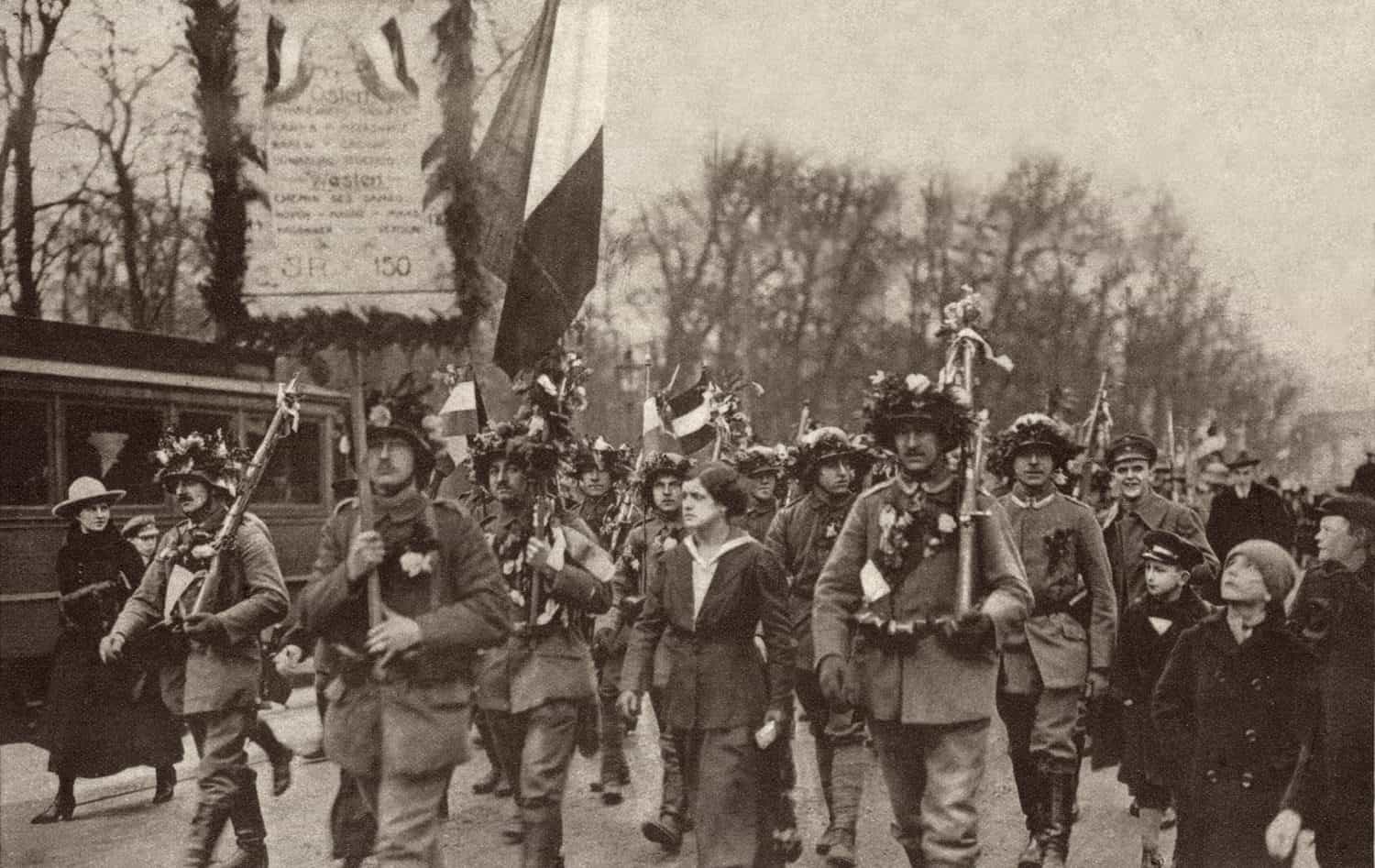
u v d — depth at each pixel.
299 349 8.22
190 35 9.00
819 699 5.84
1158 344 12.72
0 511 9.49
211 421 11.06
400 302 7.84
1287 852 4.18
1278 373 12.30
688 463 6.71
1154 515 6.96
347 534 4.48
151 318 14.49
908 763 4.89
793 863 5.61
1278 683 4.40
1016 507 6.27
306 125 8.62
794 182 13.48
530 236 8.16
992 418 12.15
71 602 7.02
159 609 5.99
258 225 8.46
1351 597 4.62
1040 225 13.49
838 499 6.06
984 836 6.22
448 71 8.85
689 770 4.99
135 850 6.00
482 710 5.44
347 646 4.39
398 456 4.49
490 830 6.21
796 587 5.97
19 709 9.40
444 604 4.41
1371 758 4.46
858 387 14.96
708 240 13.40
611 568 5.43
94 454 10.20
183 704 5.70
